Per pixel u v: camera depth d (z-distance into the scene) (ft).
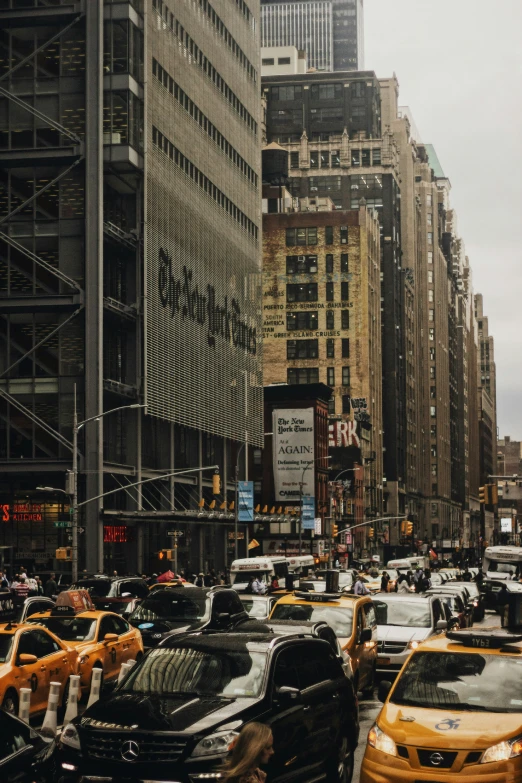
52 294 228.02
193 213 284.82
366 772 40.60
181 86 277.44
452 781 38.88
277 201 527.81
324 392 412.77
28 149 233.96
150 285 249.75
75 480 167.53
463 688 43.55
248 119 348.18
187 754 37.29
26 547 229.25
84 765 38.14
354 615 75.66
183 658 43.52
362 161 604.49
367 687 77.56
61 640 70.38
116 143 237.66
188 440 290.56
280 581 199.41
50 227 234.17
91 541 221.87
